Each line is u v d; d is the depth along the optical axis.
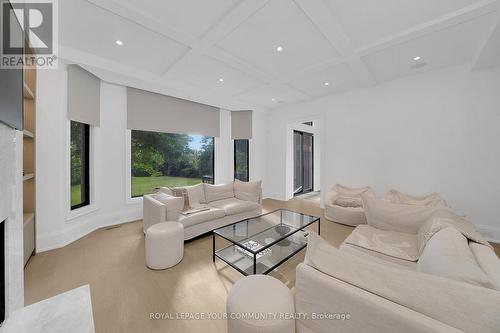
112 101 3.22
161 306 1.51
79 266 2.02
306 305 0.92
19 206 1.38
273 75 3.23
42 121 2.32
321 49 2.46
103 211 3.14
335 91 3.99
